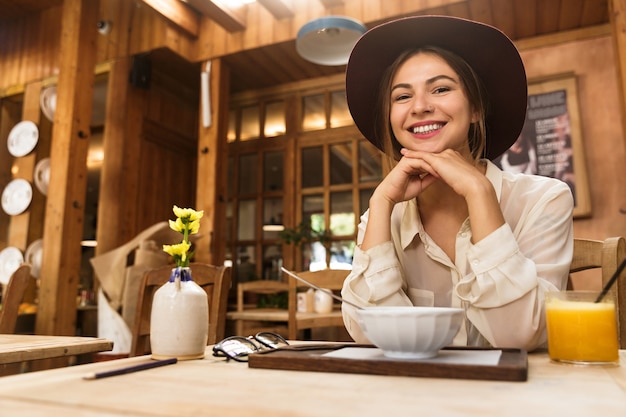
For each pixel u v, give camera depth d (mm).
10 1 4949
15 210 4379
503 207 1070
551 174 3602
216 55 4250
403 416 422
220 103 4230
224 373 648
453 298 1043
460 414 427
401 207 1172
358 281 976
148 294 1499
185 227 912
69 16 3889
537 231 967
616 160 3541
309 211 4723
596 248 1169
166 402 479
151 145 4840
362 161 4555
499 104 1193
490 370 572
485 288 817
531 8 3539
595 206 3535
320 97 4832
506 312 817
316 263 4617
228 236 4969
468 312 878
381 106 1212
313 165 4777
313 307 3369
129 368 662
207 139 4160
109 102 4586
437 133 1028
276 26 4004
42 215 4484
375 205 1003
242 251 4918
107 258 3512
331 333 3885
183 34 4289
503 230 839
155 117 4891
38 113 4785
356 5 3734
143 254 3336
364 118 1288
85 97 3818
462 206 1101
